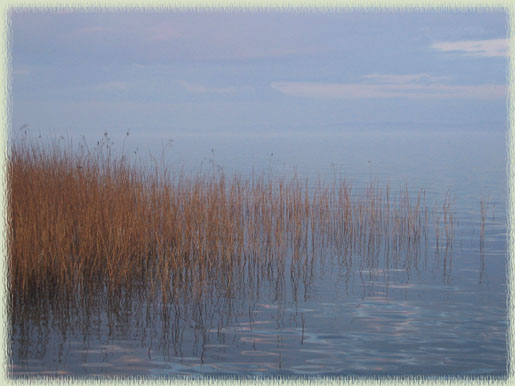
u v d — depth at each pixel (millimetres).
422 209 15820
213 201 10992
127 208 10281
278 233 11188
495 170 27312
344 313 7973
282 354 6598
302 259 10805
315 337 7105
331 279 9602
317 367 6262
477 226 13703
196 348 6773
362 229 13008
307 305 8312
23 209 9266
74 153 12258
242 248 10555
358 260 10797
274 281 9492
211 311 8055
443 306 8234
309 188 19156
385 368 6227
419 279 9570
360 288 9117
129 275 9297
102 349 6723
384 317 7797
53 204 9695
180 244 10094
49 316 7754
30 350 6656
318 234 12812
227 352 6664
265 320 7711
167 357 6512
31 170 11055
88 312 7930
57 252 8875
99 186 10812
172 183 11961
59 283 8812
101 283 9125
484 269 10141
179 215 10602
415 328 7375
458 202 17125
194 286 9078
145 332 7258
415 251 11422
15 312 7863
